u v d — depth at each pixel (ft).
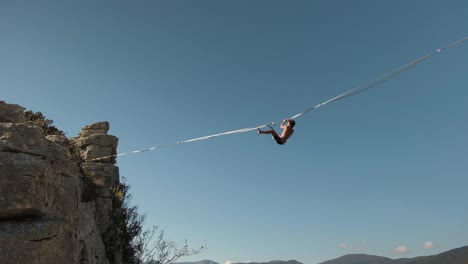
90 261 62.34
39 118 75.15
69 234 43.34
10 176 37.55
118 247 80.43
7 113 45.19
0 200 36.17
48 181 41.47
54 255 38.81
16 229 36.68
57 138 51.96
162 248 105.29
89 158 85.56
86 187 68.23
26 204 37.32
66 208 44.62
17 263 34.63
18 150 39.70
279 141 49.42
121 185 93.86
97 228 71.82
